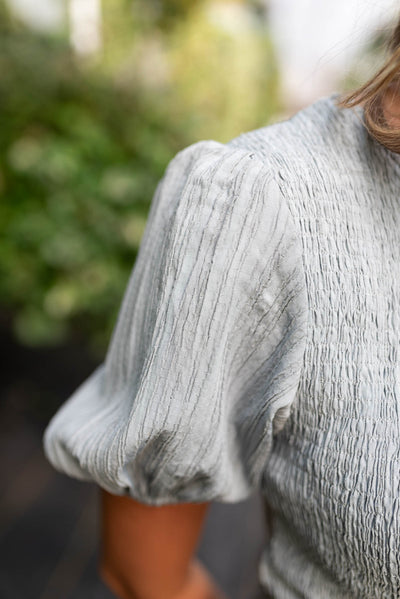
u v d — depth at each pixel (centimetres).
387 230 48
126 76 196
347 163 48
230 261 44
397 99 49
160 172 192
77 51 208
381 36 55
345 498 48
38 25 206
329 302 46
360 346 46
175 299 46
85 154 192
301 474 51
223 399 48
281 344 47
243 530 195
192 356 46
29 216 192
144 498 54
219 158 47
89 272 196
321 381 47
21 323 203
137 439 47
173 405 46
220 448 49
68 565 178
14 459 217
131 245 194
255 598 70
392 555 46
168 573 62
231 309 45
